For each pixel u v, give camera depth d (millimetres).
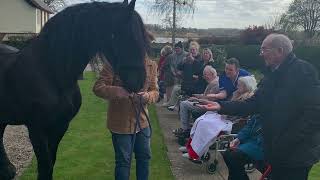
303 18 38469
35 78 3857
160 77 12406
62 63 3836
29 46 4051
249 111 3820
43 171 3980
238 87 5586
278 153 3211
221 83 6578
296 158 3164
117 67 3580
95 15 3688
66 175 5344
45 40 3904
